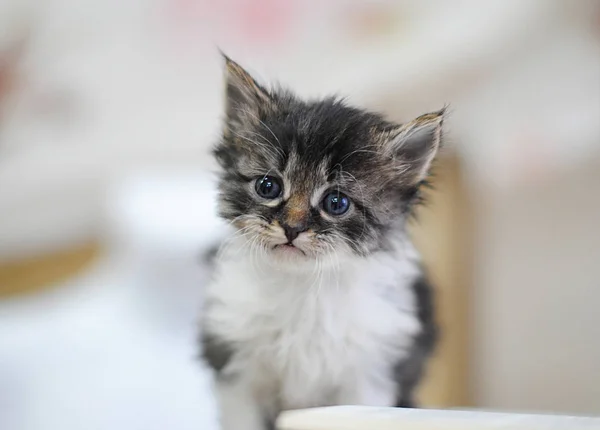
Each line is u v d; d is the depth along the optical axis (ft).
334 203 1.08
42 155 1.89
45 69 1.95
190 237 1.64
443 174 1.34
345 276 1.12
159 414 1.27
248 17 1.83
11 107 1.92
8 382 1.37
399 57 1.63
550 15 1.60
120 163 1.88
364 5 1.74
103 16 1.95
